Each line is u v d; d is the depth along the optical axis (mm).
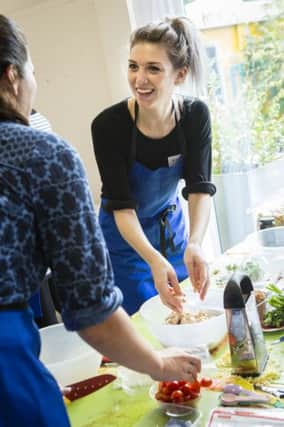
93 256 1083
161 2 3090
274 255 2225
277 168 3135
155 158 2240
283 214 2809
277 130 3080
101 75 3334
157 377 1252
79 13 3260
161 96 2018
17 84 1137
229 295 1443
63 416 1140
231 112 3115
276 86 3020
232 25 3008
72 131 3504
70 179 1085
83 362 1553
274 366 1491
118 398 1464
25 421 1083
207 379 1456
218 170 3223
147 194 2305
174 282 1832
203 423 1295
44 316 2654
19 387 1079
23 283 1096
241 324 1442
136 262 2348
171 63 2002
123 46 3195
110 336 1119
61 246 1073
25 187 1077
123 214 2121
